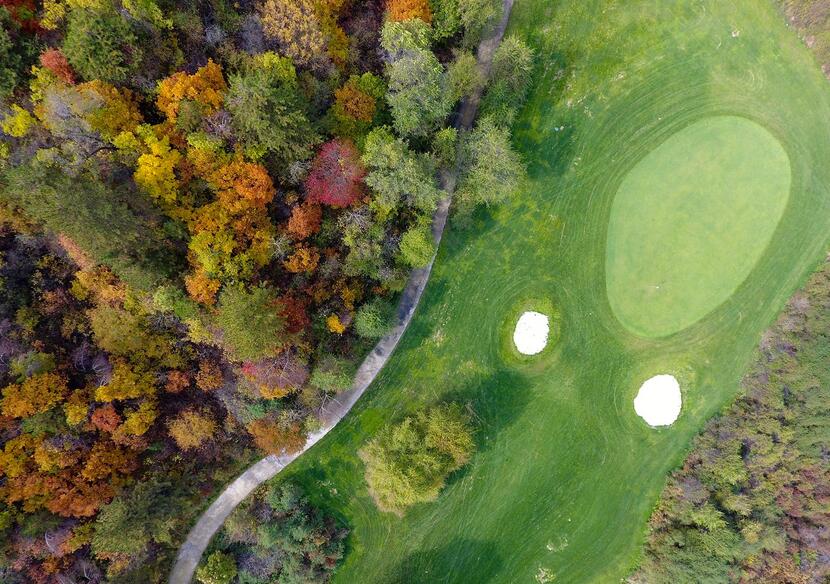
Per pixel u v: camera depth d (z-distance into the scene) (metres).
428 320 45.72
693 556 43.69
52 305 35.28
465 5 39.03
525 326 45.56
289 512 45.00
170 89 32.47
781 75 45.34
